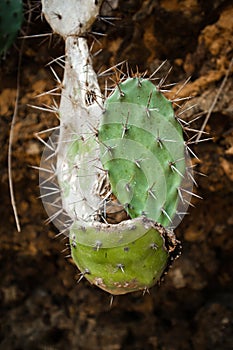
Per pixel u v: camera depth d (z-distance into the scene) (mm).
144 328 1575
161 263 1068
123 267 1055
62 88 1179
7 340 1611
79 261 1084
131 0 1338
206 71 1343
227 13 1311
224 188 1400
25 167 1442
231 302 1528
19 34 1397
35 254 1548
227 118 1337
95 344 1579
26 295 1602
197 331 1550
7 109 1435
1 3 1301
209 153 1373
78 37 1187
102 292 1555
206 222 1467
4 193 1485
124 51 1375
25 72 1425
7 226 1529
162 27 1346
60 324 1591
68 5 1193
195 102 1331
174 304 1551
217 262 1512
